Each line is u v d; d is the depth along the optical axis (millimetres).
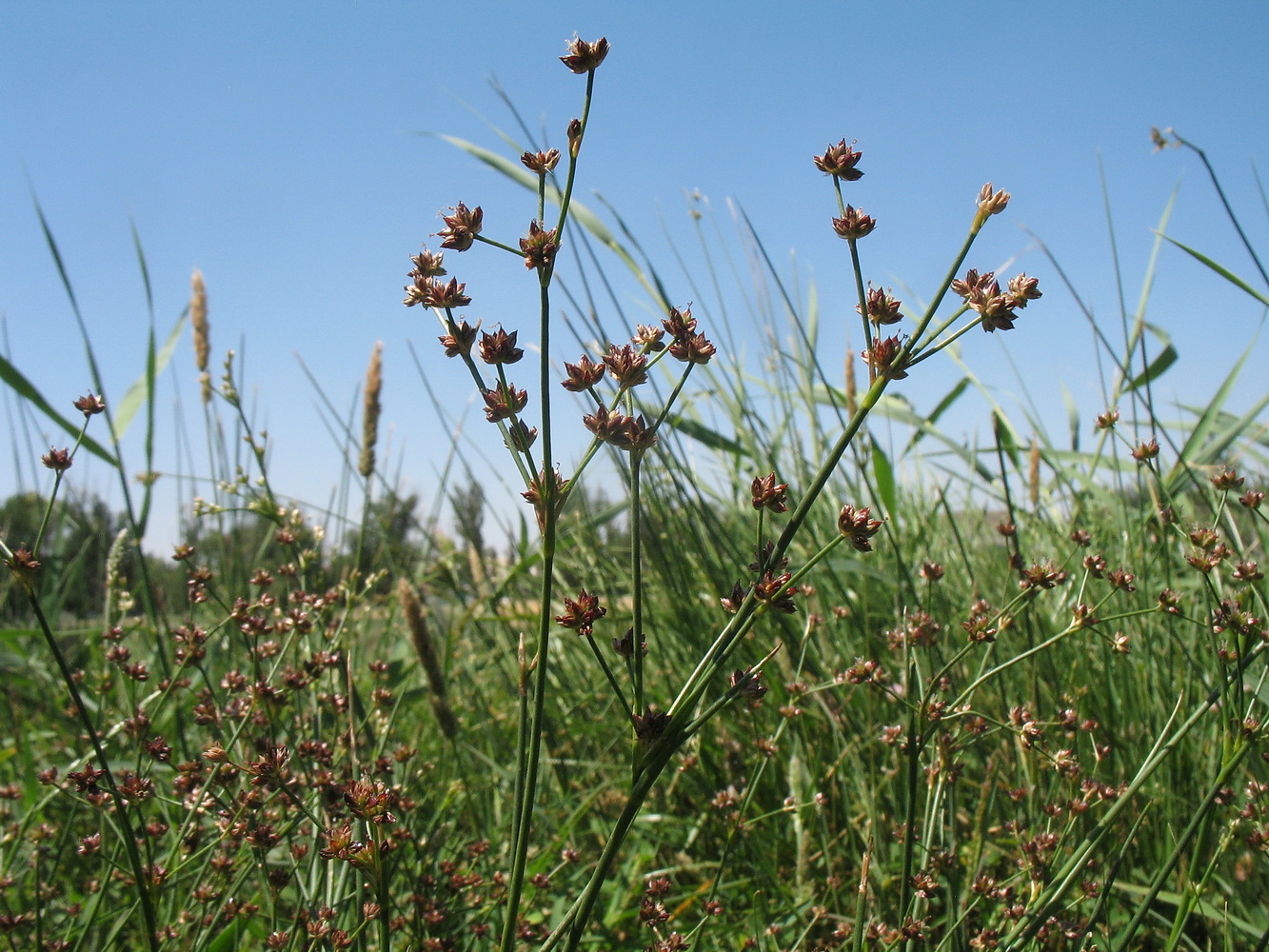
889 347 229
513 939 236
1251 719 288
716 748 494
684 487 557
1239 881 365
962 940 318
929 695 298
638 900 415
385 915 247
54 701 607
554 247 223
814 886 396
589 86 233
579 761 537
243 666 508
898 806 395
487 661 639
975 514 723
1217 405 597
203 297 614
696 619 550
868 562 578
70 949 317
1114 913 369
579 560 708
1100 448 627
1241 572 298
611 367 236
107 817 346
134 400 640
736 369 670
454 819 457
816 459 673
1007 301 218
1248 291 432
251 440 474
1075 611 303
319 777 319
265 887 365
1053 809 333
